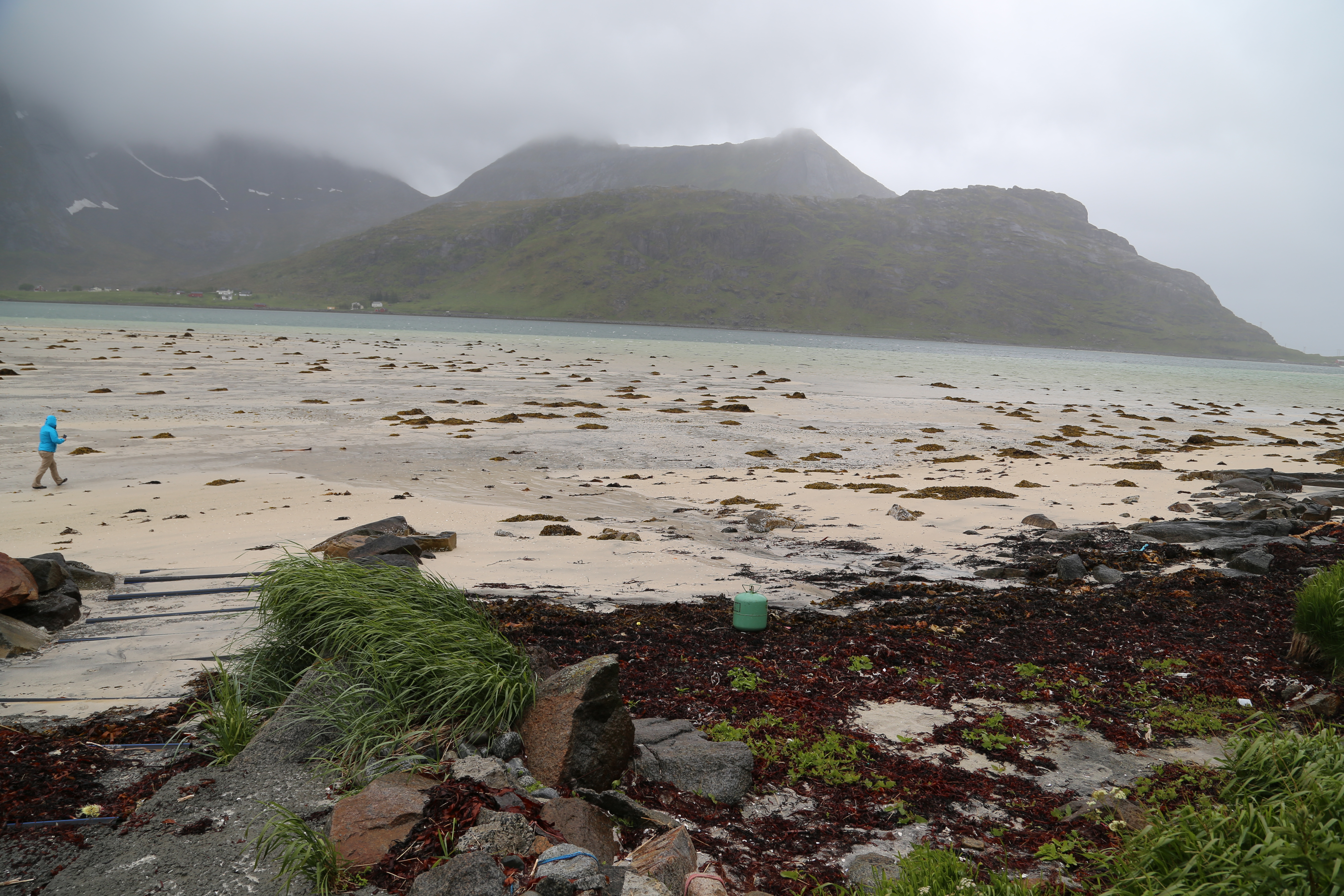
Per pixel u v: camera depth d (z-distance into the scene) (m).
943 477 21.25
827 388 50.88
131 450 22.23
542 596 10.55
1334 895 3.54
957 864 4.42
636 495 18.53
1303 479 20.98
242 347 65.88
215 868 4.11
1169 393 63.81
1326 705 6.98
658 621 9.46
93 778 5.16
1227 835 4.20
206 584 10.42
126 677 7.18
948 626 9.44
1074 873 4.68
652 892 3.77
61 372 40.62
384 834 4.27
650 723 6.30
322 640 6.38
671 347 104.88
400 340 91.12
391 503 16.56
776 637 9.02
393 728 5.38
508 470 21.20
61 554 10.34
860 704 7.27
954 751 6.37
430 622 6.37
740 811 5.36
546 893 3.73
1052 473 21.84
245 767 5.14
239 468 20.16
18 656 7.70
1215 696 7.45
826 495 18.56
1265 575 11.41
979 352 189.00
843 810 5.42
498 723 5.42
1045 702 7.39
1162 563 12.55
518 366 58.19
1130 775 6.01
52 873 4.07
